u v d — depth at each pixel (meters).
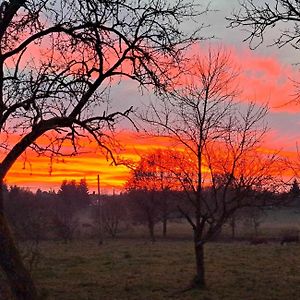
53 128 8.84
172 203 34.72
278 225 75.25
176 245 49.91
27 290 7.79
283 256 34.34
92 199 83.62
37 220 47.44
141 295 19.08
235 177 18.12
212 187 19.09
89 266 29.11
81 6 8.88
